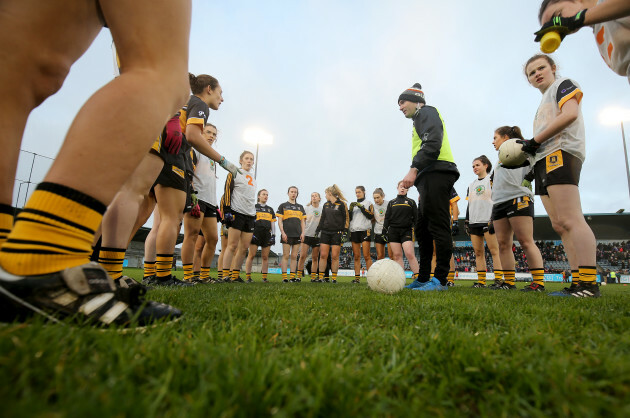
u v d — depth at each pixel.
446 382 0.79
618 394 0.73
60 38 1.22
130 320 1.05
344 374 0.75
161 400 0.62
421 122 4.75
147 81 1.06
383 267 3.71
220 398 0.58
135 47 1.10
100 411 0.50
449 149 4.75
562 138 3.53
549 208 4.23
